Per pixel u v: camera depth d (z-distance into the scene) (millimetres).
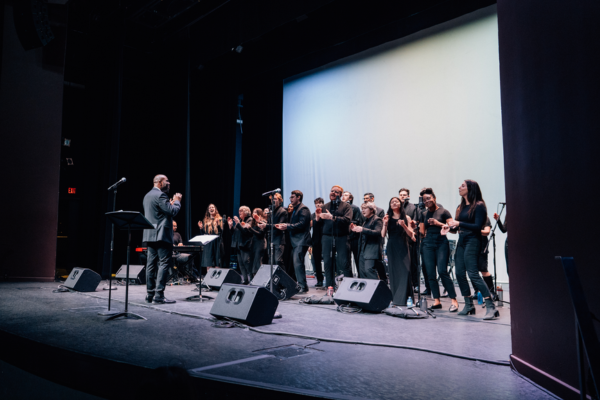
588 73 1776
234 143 10805
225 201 10844
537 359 2180
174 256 7562
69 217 11484
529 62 2271
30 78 7934
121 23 9172
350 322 3838
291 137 10469
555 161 2018
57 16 8172
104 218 9086
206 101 11672
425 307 4359
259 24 8469
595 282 1717
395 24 8422
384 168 8750
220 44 9359
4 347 3293
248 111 11406
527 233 2314
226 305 3791
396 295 4938
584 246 1790
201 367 2387
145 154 11320
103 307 4484
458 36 7742
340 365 2473
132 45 10766
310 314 4254
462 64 7684
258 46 10500
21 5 7520
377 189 8859
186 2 8773
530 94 2264
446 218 4609
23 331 3277
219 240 7957
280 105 10625
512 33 2498
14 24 7824
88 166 10219
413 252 5605
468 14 7613
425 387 2100
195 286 7156
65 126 11344
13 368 3162
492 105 7316
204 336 3203
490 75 7352
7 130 7695
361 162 9133
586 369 1748
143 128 11367
